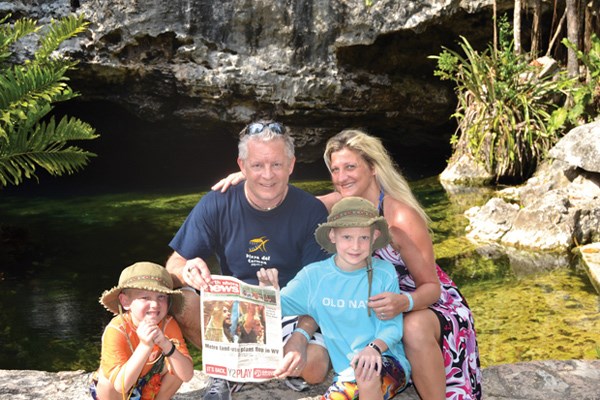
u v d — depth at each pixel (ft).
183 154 44.52
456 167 35.17
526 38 36.65
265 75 35.99
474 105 34.73
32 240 27.68
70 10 35.01
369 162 10.76
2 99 25.49
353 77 36.65
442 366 9.78
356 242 9.66
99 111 42.14
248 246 10.93
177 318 10.62
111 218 30.99
